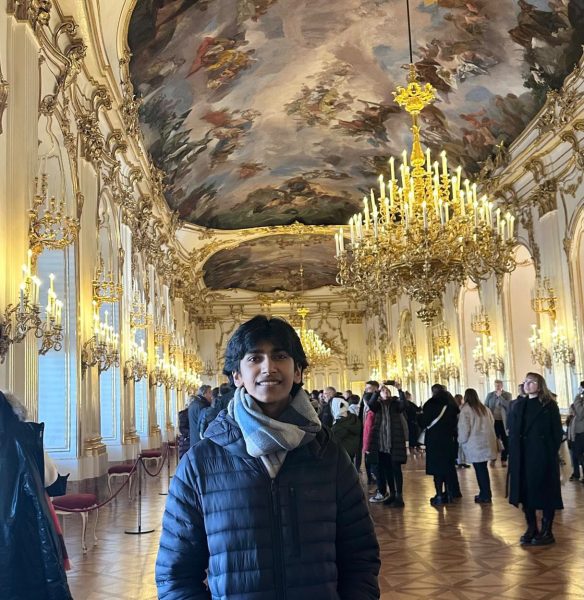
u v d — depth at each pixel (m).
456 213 10.91
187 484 2.32
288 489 2.27
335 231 27.84
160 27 14.02
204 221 26.34
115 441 13.77
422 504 10.43
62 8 9.45
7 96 7.45
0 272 7.18
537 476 7.31
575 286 15.65
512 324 19.41
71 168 10.26
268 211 27.31
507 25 14.74
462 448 10.37
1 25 7.55
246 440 2.28
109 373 13.96
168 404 23.45
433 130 19.84
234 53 16.64
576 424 12.18
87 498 7.84
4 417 3.66
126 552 7.64
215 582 2.21
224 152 21.89
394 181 11.54
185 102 17.84
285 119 20.86
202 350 39.38
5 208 7.46
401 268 11.09
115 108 12.76
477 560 6.86
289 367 2.39
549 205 16.73
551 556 6.88
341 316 40.22
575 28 13.37
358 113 20.58
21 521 3.56
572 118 14.42
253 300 39.59
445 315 24.69
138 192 17.69
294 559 2.21
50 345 7.71
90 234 11.45
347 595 2.33
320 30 16.52
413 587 6.01
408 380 30.20
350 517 2.39
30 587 3.53
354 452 8.93
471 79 17.02
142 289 17.70
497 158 18.39
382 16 15.98
